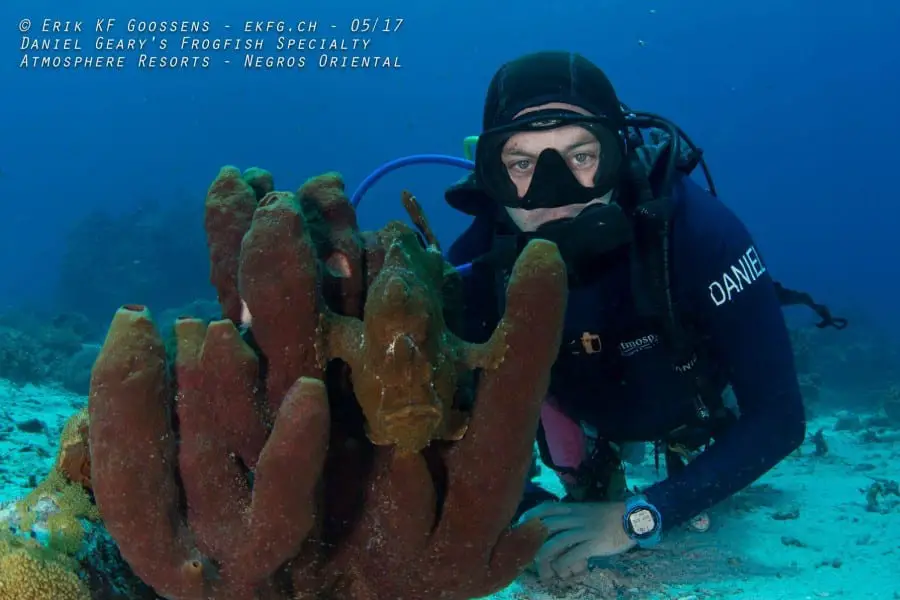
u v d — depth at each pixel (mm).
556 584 2658
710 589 2721
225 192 1458
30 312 18609
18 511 1351
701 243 2625
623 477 3279
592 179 2535
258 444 1235
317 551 1310
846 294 43781
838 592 2686
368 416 1101
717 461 2662
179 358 1221
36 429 5930
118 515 1107
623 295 2695
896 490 4656
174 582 1139
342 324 1241
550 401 3143
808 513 4160
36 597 1227
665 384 2859
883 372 13320
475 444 1188
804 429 2752
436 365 1077
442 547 1235
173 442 1166
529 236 2631
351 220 1484
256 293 1195
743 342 2658
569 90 2490
